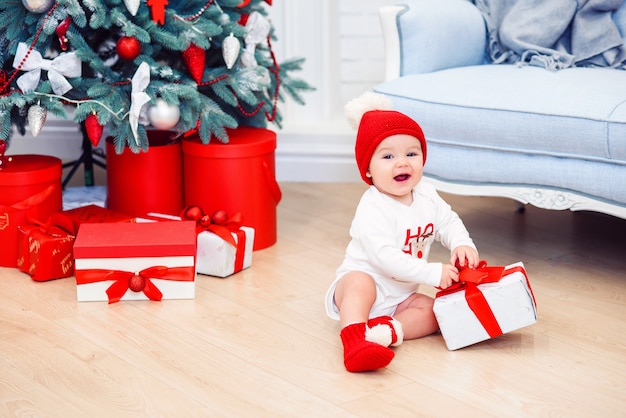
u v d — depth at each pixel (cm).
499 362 181
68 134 348
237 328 199
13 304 214
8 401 164
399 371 177
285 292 222
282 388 169
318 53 336
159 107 234
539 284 227
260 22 253
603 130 208
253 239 239
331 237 268
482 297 183
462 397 166
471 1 290
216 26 239
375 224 189
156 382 172
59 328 199
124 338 193
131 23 230
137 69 234
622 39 265
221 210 246
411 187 191
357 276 191
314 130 333
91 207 254
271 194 257
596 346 189
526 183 229
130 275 214
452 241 198
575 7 268
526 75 242
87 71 255
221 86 248
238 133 263
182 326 200
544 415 159
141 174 256
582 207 220
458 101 232
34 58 227
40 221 240
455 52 271
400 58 263
